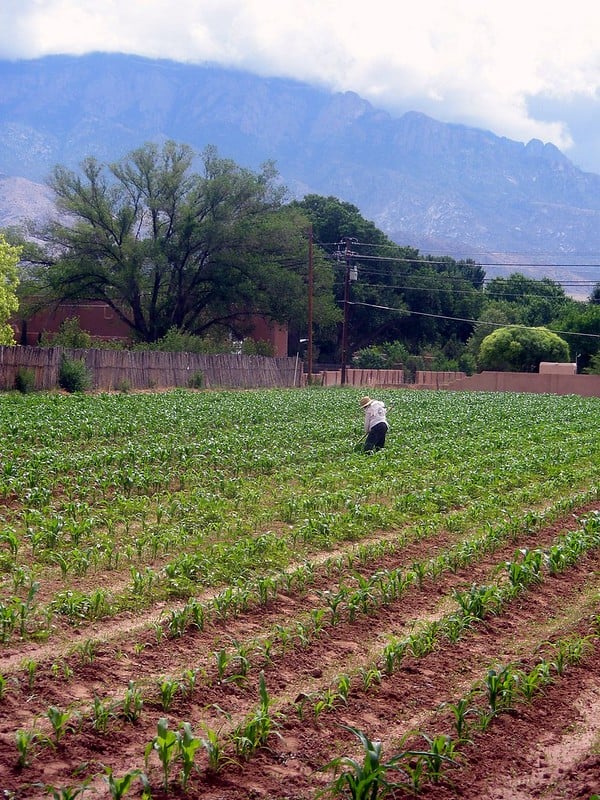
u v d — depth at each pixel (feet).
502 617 33.94
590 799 19.57
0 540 39.96
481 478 61.62
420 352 302.86
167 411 101.60
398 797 20.34
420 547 44.47
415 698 25.85
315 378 216.13
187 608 30.50
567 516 53.62
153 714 23.85
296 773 21.33
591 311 276.00
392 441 81.97
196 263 220.84
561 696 26.48
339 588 35.68
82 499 50.67
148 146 211.20
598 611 35.06
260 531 46.01
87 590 34.58
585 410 139.54
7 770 20.58
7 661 27.09
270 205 225.76
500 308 321.32
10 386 128.77
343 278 297.53
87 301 224.33
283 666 27.86
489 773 21.63
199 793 20.13
